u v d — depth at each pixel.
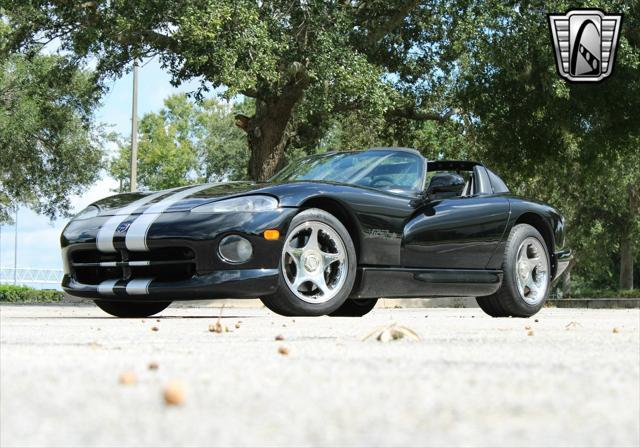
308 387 1.35
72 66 17.45
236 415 1.05
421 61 18.81
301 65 14.73
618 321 5.02
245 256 4.74
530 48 15.93
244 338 3.01
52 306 11.20
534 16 15.59
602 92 16.55
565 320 5.25
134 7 13.89
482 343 2.65
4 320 4.96
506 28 15.77
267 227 4.77
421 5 17.66
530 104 17.12
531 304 6.27
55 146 23.28
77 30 15.57
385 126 20.17
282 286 4.83
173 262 4.79
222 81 13.03
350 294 5.20
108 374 1.50
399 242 5.33
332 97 14.91
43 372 1.55
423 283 5.47
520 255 6.21
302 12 14.66
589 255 35.34
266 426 0.97
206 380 1.43
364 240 5.17
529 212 6.29
